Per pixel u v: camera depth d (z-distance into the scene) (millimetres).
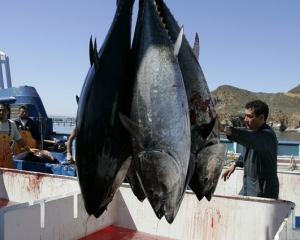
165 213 1865
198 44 2279
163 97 1929
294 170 5867
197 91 2139
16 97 8961
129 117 1972
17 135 5594
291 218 2568
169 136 1895
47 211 3008
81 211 3346
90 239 3346
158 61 1985
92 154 1897
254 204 3029
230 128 2674
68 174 4750
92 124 1910
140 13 2193
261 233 2982
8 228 2680
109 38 2053
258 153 3148
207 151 2043
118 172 1956
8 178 4410
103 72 1968
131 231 3566
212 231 3203
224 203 3162
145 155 1868
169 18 2297
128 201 3633
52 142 8195
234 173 4520
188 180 1969
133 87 1991
